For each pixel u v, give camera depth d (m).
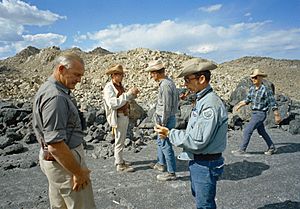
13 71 45.38
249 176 5.42
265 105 6.61
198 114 2.86
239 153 6.84
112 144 7.75
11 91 22.84
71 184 2.69
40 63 49.31
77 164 2.61
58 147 2.49
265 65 49.16
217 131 2.85
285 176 5.42
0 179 5.34
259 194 4.63
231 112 11.94
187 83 2.99
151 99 20.94
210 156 2.92
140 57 34.88
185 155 3.07
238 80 30.61
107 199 4.48
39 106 2.55
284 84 35.56
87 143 7.88
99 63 36.41
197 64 2.90
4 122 8.98
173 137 2.92
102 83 29.42
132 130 9.27
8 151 6.90
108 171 5.78
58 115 2.49
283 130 9.83
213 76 31.69
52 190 2.75
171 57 36.16
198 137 2.75
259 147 7.57
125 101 5.30
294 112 10.88
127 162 6.40
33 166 6.09
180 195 4.59
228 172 5.64
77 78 2.72
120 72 5.34
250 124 6.70
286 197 4.52
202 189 2.97
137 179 5.30
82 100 19.80
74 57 2.71
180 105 10.25
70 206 2.73
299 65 48.31
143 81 28.55
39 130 2.66
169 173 5.22
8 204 4.32
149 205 4.27
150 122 10.09
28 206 4.27
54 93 2.53
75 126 2.75
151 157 6.77
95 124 9.30
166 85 4.79
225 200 4.42
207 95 2.89
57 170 2.66
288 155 6.81
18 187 4.97
